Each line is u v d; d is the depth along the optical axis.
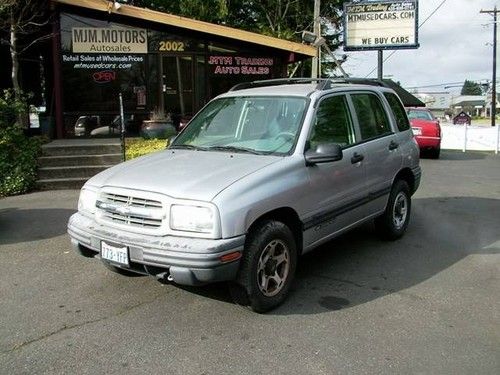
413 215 8.06
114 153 11.10
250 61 14.53
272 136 4.95
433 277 5.24
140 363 3.58
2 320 4.25
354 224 5.56
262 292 4.25
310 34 17.14
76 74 13.20
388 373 3.45
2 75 14.31
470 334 3.98
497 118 77.12
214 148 5.09
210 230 3.88
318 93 5.22
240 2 25.47
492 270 5.46
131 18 13.36
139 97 13.71
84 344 3.85
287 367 3.52
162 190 4.07
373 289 4.90
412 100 26.91
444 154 20.02
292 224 4.67
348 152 5.32
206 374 3.45
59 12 12.91
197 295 4.72
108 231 4.22
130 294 4.77
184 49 13.94
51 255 5.94
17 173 9.82
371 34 21.39
